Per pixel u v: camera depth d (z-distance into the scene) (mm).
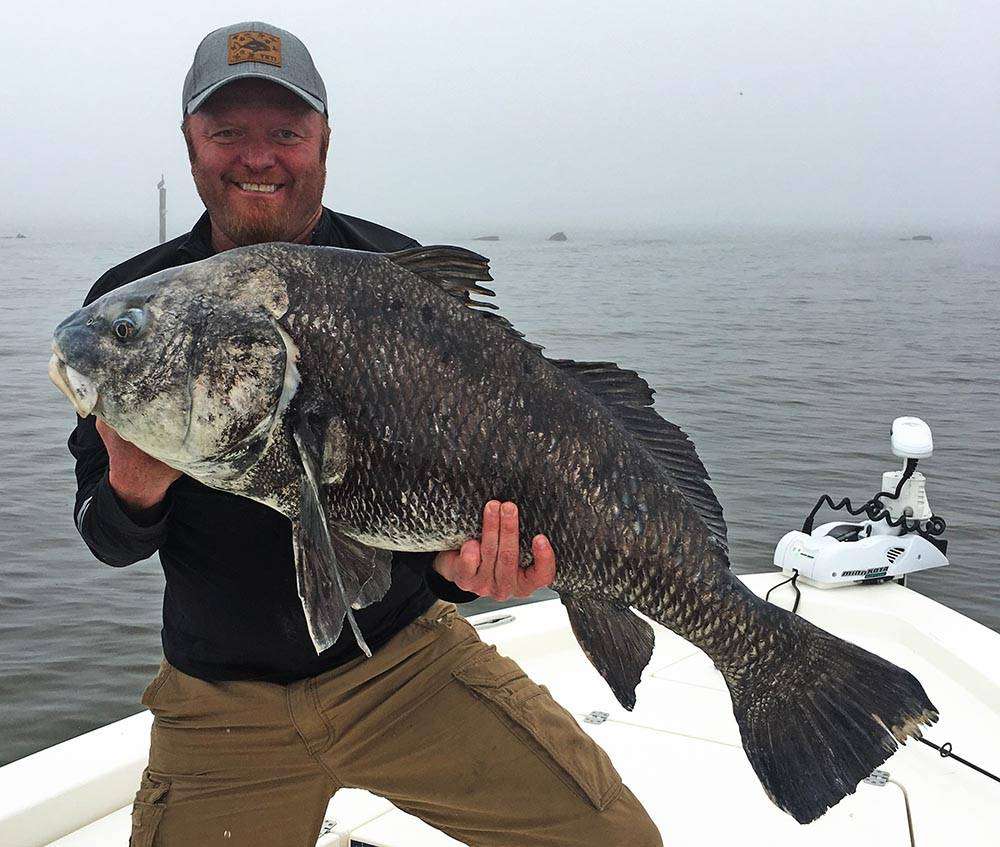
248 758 2445
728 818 3088
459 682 2457
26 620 6777
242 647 2408
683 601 2178
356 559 2047
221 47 2314
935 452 12797
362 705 2424
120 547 2168
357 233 2615
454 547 2082
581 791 2398
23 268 58750
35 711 5738
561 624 4242
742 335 26688
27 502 9344
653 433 2191
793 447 12523
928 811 3107
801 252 126562
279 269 1978
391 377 1979
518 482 2037
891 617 4219
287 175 2371
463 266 2064
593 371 2166
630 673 2188
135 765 3115
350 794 3287
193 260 2496
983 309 39688
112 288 2496
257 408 1938
